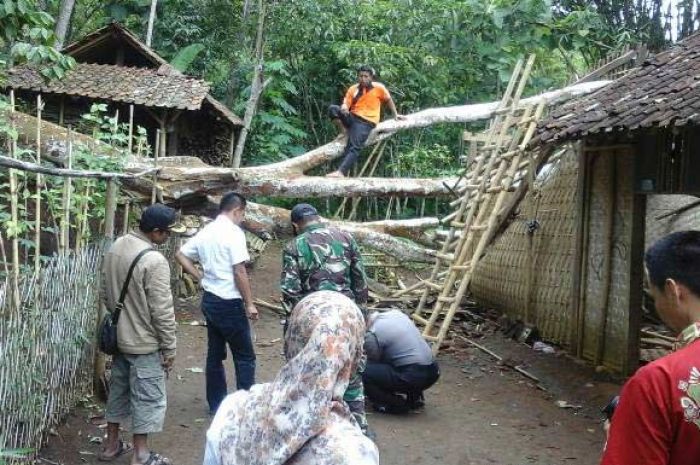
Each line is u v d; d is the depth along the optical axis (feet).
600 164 25.52
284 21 54.19
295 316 7.05
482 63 52.37
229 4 57.26
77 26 63.31
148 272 14.88
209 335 18.69
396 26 53.83
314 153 33.14
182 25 56.44
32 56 22.02
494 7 47.26
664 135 21.93
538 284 29.07
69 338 17.44
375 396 20.39
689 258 6.54
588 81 37.76
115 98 43.19
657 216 31.94
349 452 6.39
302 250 16.26
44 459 15.57
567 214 27.91
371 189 31.68
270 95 54.85
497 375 24.86
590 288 25.89
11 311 13.99
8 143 20.07
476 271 34.55
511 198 30.40
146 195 27.30
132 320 14.93
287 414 6.59
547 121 26.18
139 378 14.94
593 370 24.95
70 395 17.95
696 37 26.12
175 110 44.80
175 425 18.49
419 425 19.77
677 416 5.99
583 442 18.97
